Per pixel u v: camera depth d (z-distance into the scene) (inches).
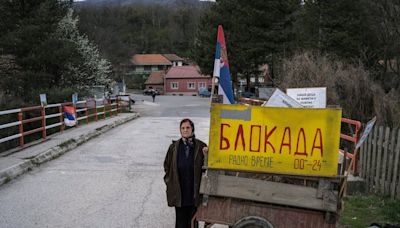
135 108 1718.8
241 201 176.9
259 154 173.8
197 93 3799.2
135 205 282.5
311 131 169.9
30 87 1119.6
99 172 388.2
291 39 1683.1
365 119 573.6
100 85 1643.7
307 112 169.8
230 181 175.2
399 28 1286.9
